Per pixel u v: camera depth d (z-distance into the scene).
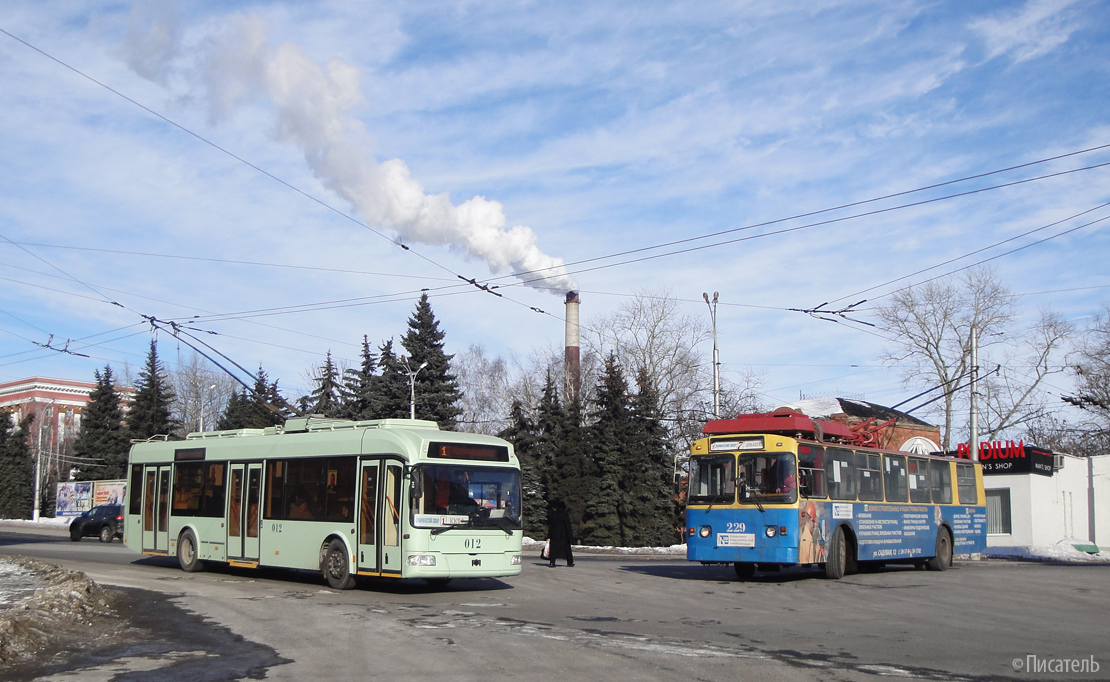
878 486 22.33
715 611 14.10
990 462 39.72
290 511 18.66
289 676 8.78
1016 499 38.81
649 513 46.78
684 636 11.32
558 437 49.94
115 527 40.41
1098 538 41.44
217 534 20.52
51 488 82.06
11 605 12.84
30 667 9.36
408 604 14.90
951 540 25.16
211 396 80.75
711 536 19.81
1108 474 41.78
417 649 10.25
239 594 16.38
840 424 21.73
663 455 48.78
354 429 17.86
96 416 71.75
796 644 10.70
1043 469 39.38
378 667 9.19
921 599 16.08
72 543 38.53
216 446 21.09
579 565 25.19
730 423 20.59
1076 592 17.44
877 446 23.39
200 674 8.92
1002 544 39.03
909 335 55.81
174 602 14.99
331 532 17.55
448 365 55.38
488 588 17.83
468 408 73.50
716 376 41.50
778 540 19.03
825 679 8.55
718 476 20.11
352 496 17.31
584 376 59.53
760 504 19.36
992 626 12.44
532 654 9.90
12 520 71.31
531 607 14.51
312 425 19.25
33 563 20.70
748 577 20.91
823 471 20.25
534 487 50.84
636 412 48.47
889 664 9.36
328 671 9.00
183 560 21.47
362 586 18.02
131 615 13.37
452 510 16.41
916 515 23.67
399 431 16.92
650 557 31.08
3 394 105.81
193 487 21.55
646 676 8.66
